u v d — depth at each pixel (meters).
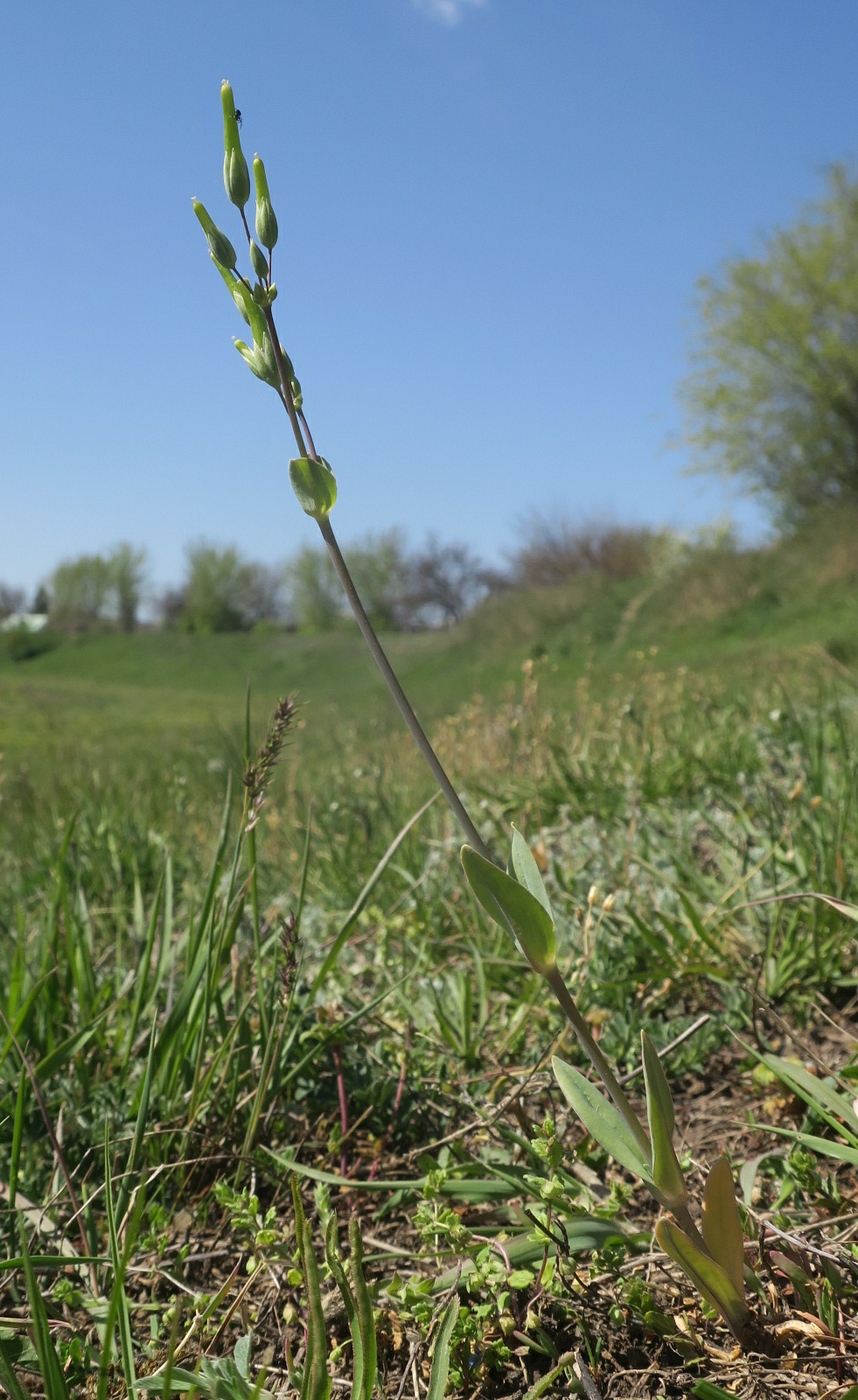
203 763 1.20
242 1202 0.26
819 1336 0.22
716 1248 0.21
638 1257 0.25
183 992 0.33
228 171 0.18
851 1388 0.20
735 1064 0.37
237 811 0.79
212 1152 0.31
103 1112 0.33
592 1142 0.31
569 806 0.69
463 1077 0.36
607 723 0.96
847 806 0.47
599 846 0.57
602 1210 0.25
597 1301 0.24
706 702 0.96
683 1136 0.33
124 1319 0.22
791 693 1.03
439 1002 0.40
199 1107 0.32
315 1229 0.29
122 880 0.59
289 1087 0.34
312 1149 0.33
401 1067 0.35
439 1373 0.20
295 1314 0.24
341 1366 0.23
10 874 0.72
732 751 0.74
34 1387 0.23
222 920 0.33
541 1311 0.24
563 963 0.43
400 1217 0.29
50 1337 0.20
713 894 0.47
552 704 1.27
